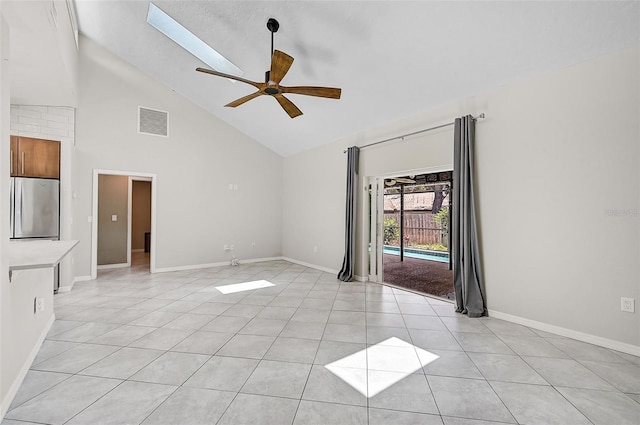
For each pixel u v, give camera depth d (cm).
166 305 383
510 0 248
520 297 323
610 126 262
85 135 506
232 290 457
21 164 414
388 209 927
